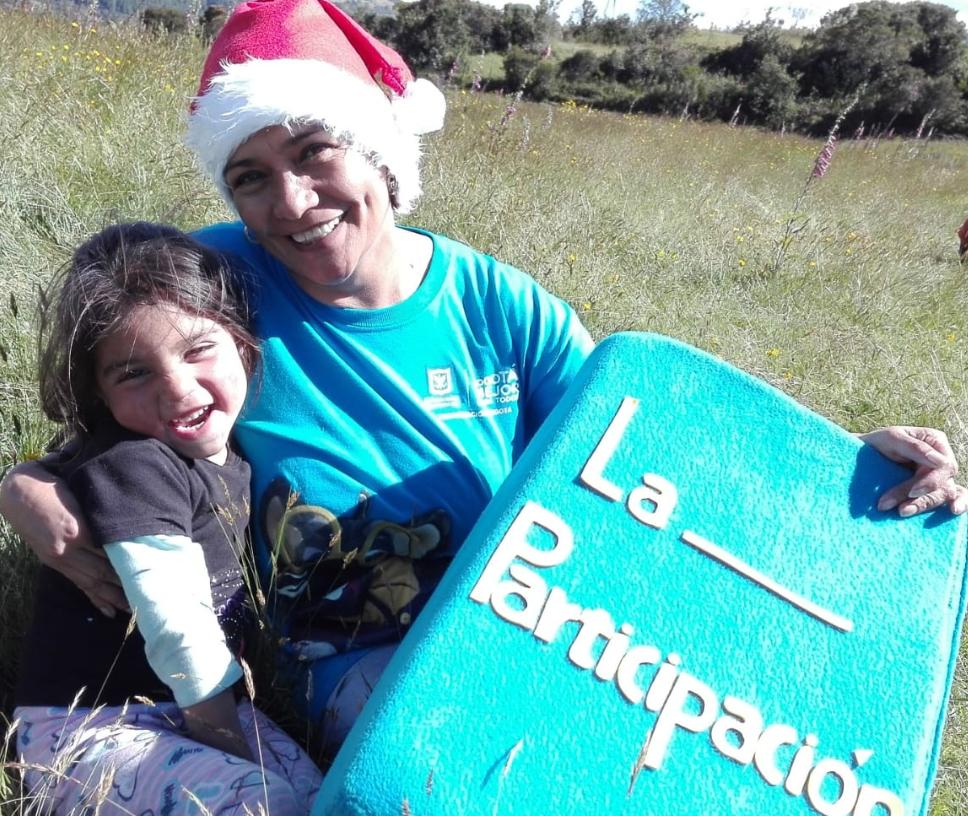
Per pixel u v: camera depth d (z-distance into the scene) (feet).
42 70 8.25
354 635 2.57
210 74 2.59
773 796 1.99
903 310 8.38
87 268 2.27
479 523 2.21
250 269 2.55
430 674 1.93
